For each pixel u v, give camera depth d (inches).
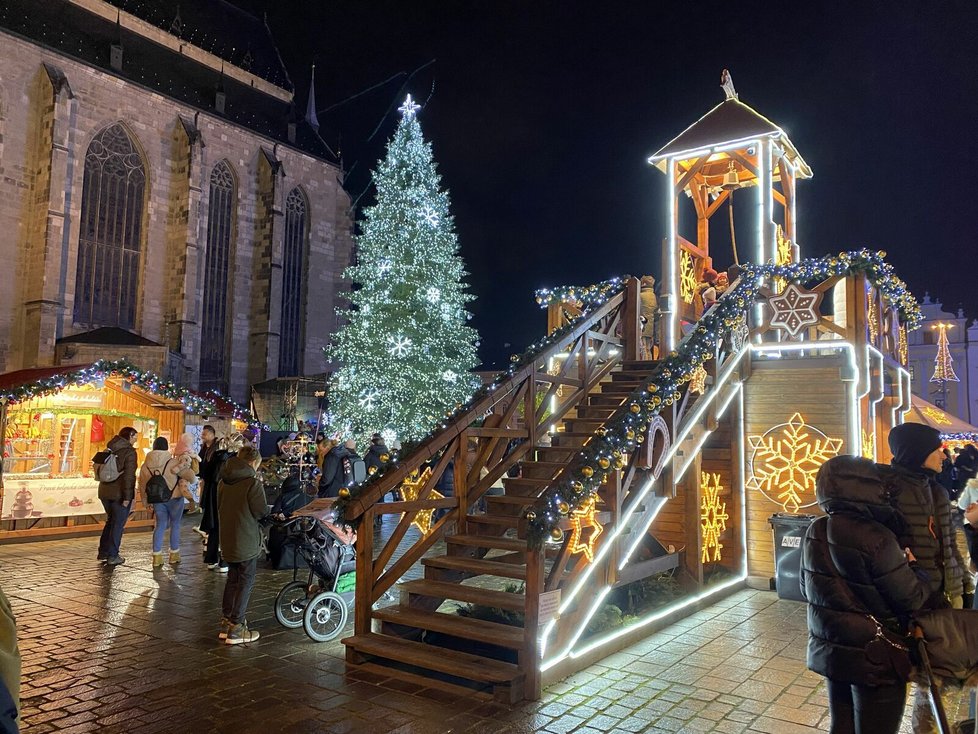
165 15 1990.7
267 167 1886.1
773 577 366.6
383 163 1179.3
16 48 1437.0
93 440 622.5
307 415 1657.2
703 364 334.0
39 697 205.6
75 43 1642.5
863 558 127.3
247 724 186.9
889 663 127.1
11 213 1425.9
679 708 198.4
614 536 255.3
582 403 362.9
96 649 251.4
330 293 2080.5
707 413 346.6
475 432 296.5
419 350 1111.6
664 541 368.2
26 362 1423.5
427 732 182.2
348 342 1146.0
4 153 1416.1
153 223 1664.6
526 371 321.4
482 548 288.5
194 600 327.6
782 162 482.9
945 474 458.3
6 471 561.9
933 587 133.4
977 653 124.1
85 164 1555.1
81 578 375.6
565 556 231.0
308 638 269.9
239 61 2146.9
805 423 369.4
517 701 203.9
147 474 407.5
